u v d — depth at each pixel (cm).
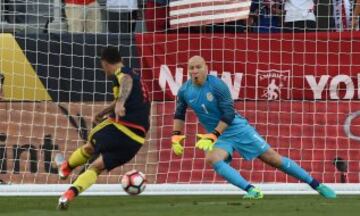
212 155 2861
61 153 3562
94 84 3609
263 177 3481
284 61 3619
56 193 3203
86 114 3594
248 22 3659
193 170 3519
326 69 3606
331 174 3547
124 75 2478
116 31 3750
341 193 3225
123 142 2512
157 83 3616
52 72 3603
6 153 3534
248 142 2903
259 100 3606
